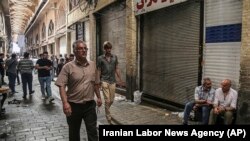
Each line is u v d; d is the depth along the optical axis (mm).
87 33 17062
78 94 4266
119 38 12172
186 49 7871
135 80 10234
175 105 8391
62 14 24953
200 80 7297
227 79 5875
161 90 9094
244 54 5672
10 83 12672
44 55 10609
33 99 11016
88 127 4324
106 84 6703
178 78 8227
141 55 10234
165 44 8844
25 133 6293
